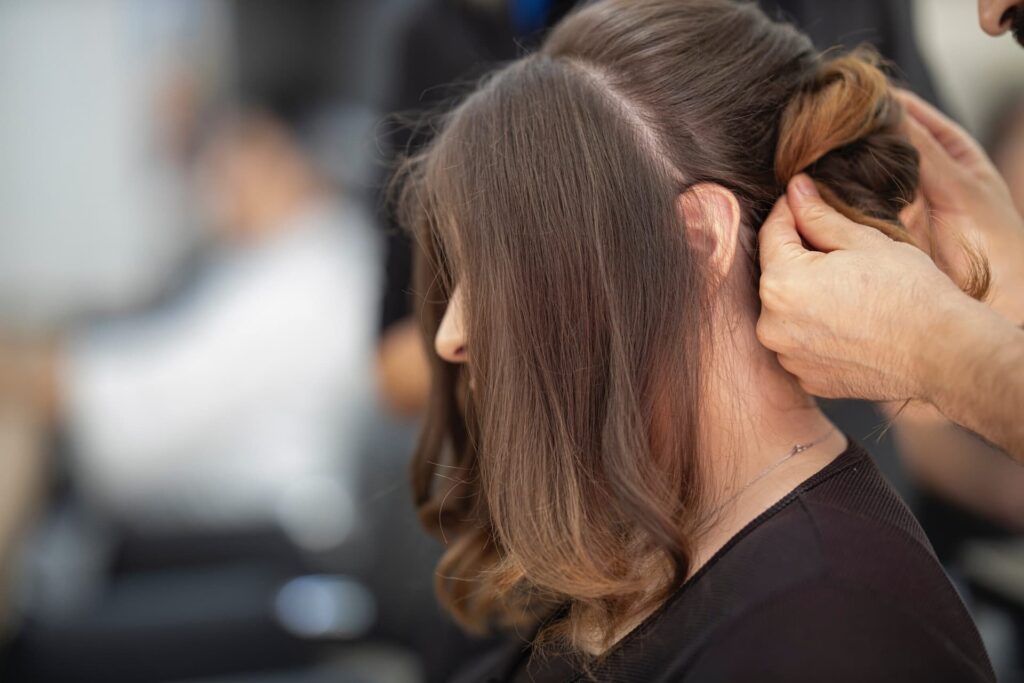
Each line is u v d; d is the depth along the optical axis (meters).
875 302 0.56
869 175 0.67
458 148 0.69
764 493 0.63
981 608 1.23
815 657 0.52
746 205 0.66
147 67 2.68
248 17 2.90
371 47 2.83
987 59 1.55
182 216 2.64
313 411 1.89
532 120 0.67
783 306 0.60
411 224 0.85
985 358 0.51
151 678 1.37
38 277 2.66
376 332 1.28
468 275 0.68
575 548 0.64
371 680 1.38
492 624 0.99
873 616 0.54
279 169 1.94
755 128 0.67
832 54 0.82
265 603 1.45
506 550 0.72
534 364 0.65
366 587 1.60
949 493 1.24
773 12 1.00
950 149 0.76
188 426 1.83
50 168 2.64
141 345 1.87
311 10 2.92
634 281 0.64
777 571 0.56
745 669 0.54
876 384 0.58
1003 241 0.72
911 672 0.52
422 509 0.90
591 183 0.64
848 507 0.60
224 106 2.56
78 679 1.36
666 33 0.69
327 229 1.93
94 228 2.65
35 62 2.61
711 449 0.65
